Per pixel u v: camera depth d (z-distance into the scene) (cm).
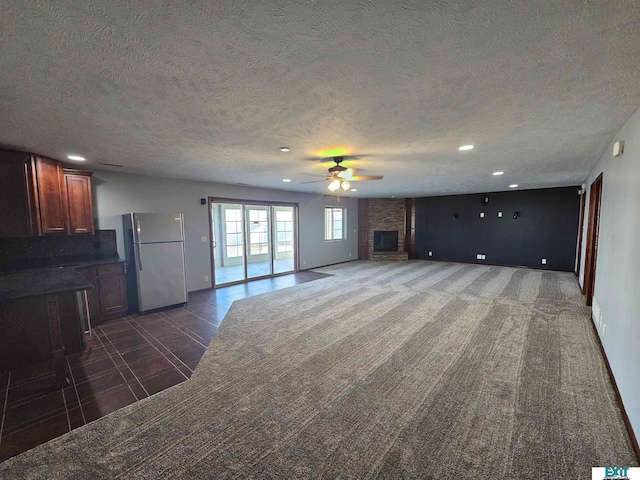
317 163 410
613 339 257
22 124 235
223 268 839
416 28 122
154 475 158
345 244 955
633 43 132
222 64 150
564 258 734
